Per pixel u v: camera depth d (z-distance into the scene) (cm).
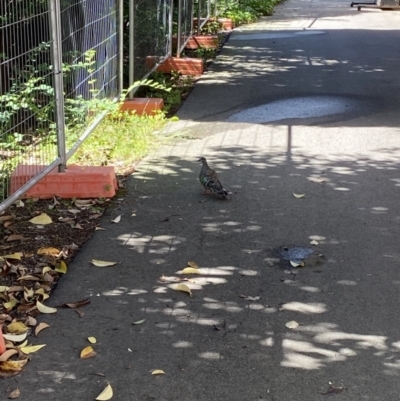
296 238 507
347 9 2067
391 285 457
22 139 536
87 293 450
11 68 521
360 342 412
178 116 766
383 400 378
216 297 446
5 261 473
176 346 409
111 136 658
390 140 689
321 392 382
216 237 508
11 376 390
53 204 549
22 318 429
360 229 518
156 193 570
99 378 390
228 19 1539
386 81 928
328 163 631
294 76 954
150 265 477
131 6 742
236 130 719
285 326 423
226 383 387
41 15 528
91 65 630
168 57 963
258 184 587
